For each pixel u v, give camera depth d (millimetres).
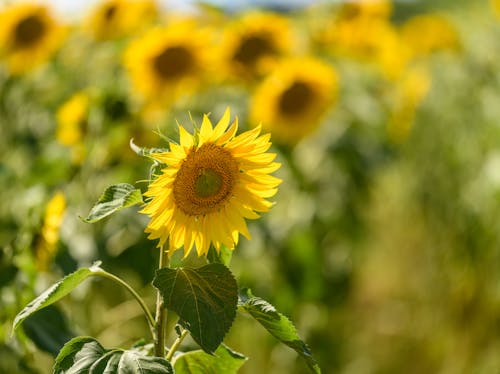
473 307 4051
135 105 3174
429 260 4281
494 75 4570
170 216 1673
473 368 3951
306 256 3590
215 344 1551
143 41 3232
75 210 2928
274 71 3496
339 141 3953
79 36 4027
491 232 4027
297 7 4457
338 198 3924
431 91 4609
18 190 2934
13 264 2367
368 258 4430
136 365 1592
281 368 3531
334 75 3537
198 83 3287
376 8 4441
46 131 3672
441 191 4320
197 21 3643
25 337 2146
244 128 3527
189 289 1584
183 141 1639
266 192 1706
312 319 3758
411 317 4289
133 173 3078
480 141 4301
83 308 2842
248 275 3457
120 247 2906
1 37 3756
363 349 4172
